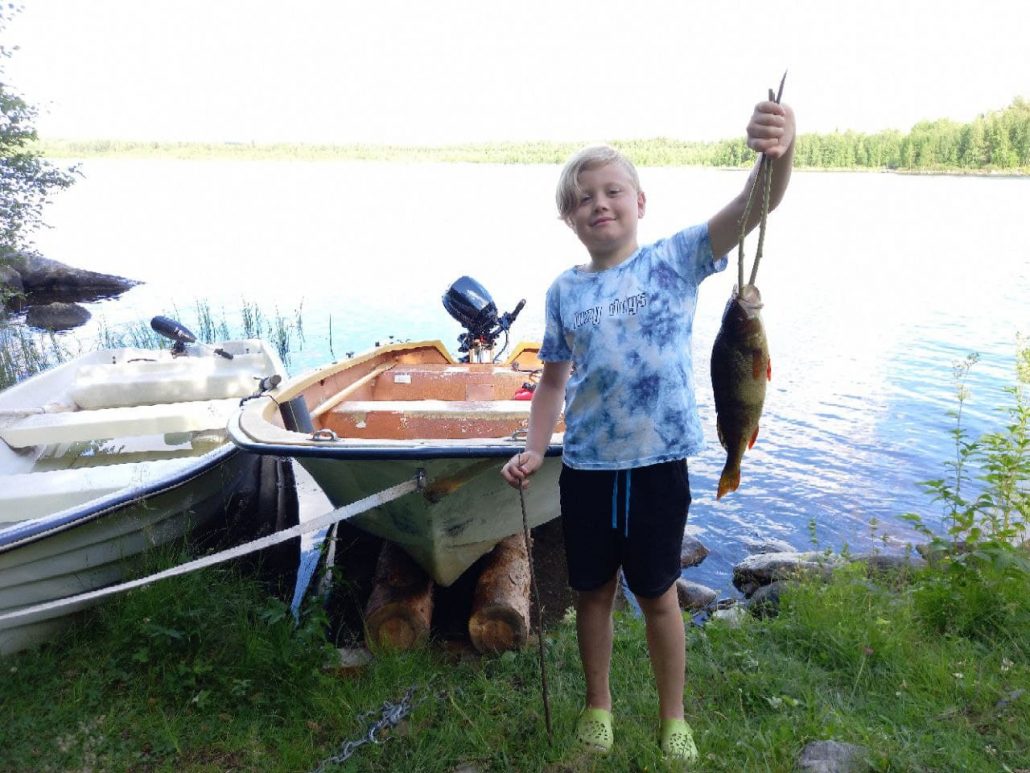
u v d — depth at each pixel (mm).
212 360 6684
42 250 23812
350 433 4602
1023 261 21297
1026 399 7539
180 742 2896
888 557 4793
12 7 9750
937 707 2842
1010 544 3912
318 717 3045
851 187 56750
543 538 5176
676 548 2418
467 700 3066
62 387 6051
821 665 3229
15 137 10125
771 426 8641
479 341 7176
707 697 2980
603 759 2619
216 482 4465
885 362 11211
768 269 19797
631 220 2365
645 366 2273
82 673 3279
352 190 52625
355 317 14938
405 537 3738
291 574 4859
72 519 3480
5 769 2734
